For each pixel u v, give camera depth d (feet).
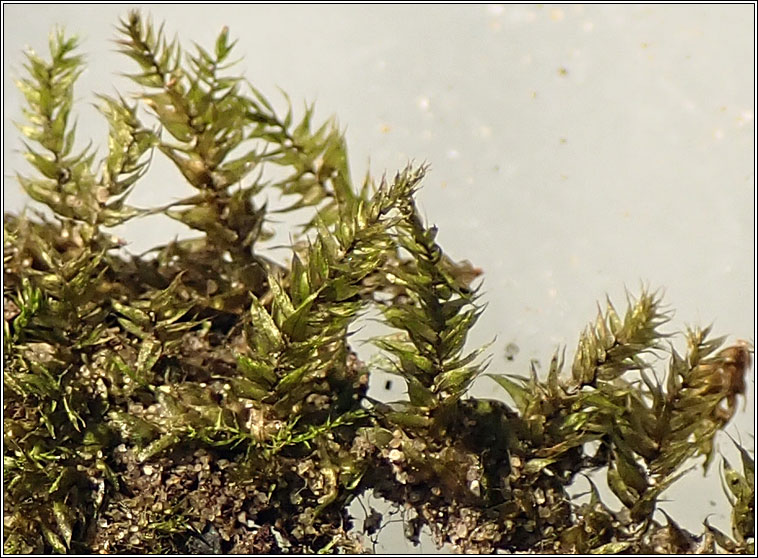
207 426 0.17
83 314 0.17
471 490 0.17
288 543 0.17
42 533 0.17
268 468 0.17
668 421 0.17
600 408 0.17
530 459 0.17
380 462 0.17
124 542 0.17
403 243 0.17
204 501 0.17
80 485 0.17
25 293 0.17
